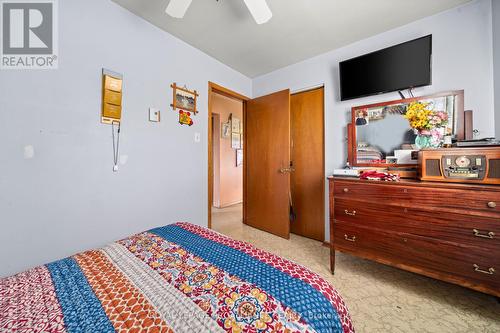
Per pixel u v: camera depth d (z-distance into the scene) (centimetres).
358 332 115
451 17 165
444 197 124
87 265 86
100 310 60
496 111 146
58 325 55
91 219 151
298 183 273
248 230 289
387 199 145
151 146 188
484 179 119
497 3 145
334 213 173
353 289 153
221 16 176
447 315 126
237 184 461
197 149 230
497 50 145
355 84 205
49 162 132
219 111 418
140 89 179
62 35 137
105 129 158
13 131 120
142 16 177
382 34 198
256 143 296
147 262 88
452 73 165
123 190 169
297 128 273
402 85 178
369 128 199
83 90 146
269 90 294
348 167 211
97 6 152
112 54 161
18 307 62
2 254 117
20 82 122
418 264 134
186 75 218
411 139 177
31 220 126
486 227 112
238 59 254
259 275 77
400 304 137
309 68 251
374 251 152
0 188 116
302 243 244
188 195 221
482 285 114
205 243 107
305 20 180
